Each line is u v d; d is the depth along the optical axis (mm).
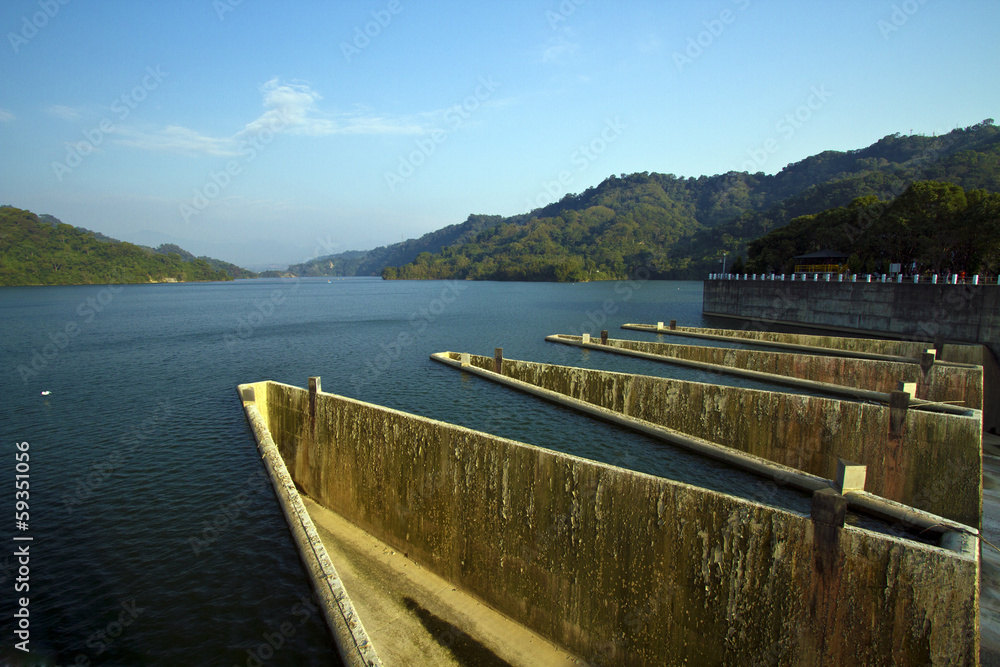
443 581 15125
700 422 22156
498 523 13766
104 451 22969
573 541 12406
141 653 11922
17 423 26578
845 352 34688
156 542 16172
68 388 34031
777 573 10164
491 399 28422
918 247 52625
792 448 19891
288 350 50531
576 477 12359
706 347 34469
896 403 17875
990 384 31750
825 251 68688
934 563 8977
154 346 53406
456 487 14703
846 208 70562
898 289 43938
